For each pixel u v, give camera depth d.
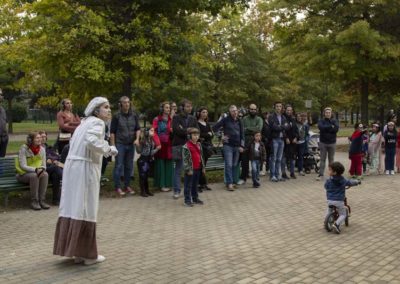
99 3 12.42
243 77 29.36
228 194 10.68
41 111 60.91
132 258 5.91
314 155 15.12
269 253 6.16
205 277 5.23
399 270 5.52
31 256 5.98
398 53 20.02
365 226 7.74
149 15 12.49
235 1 12.41
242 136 11.45
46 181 8.91
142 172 10.10
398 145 15.34
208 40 14.57
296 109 34.62
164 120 10.83
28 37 13.12
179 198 10.06
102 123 5.55
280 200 9.98
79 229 5.46
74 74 12.77
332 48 21.03
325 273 5.39
